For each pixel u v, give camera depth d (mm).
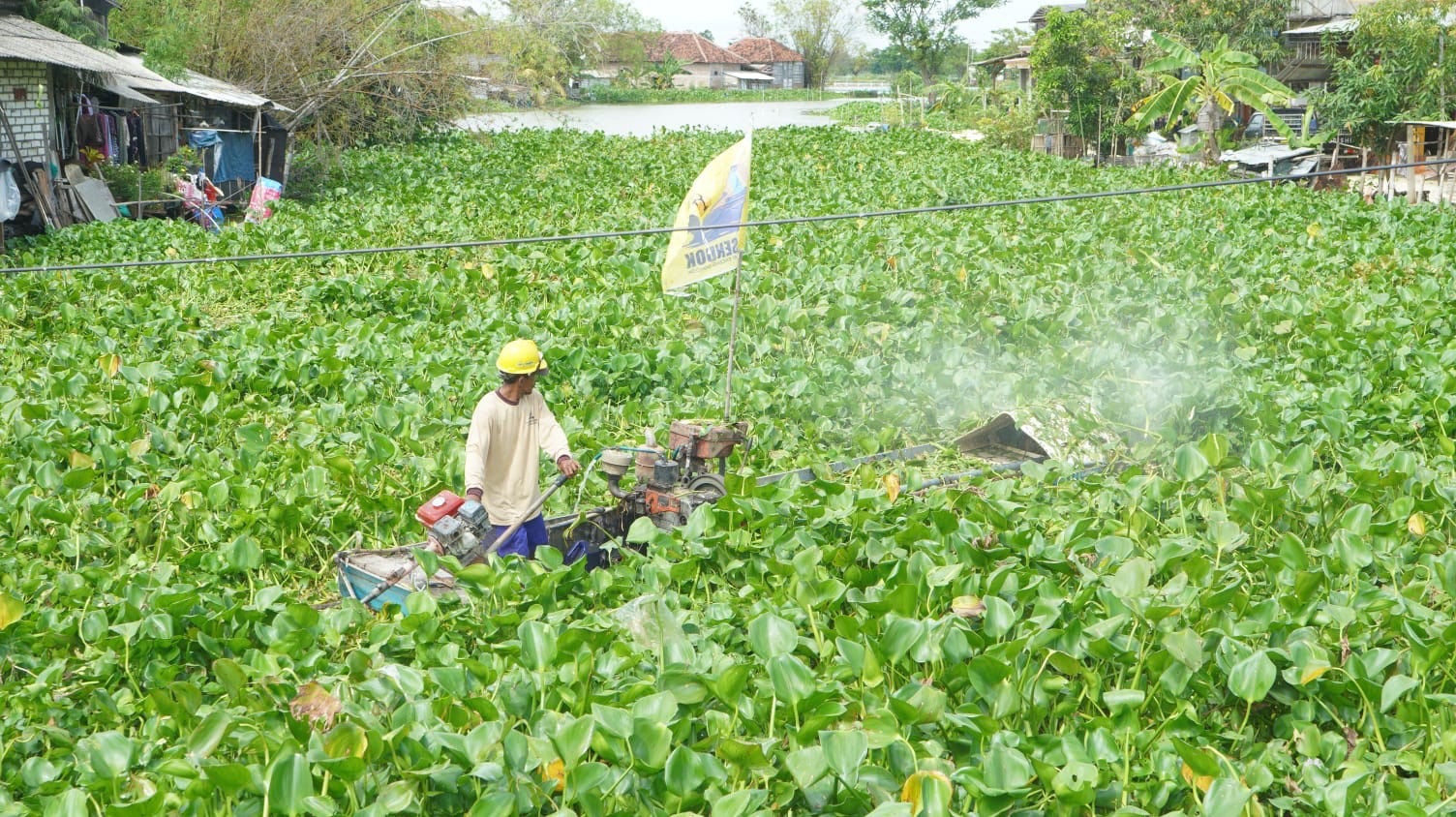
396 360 11344
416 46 31875
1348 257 16719
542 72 38812
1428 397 9898
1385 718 5176
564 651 5465
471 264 15828
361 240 18719
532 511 6770
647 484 7355
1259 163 29969
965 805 4660
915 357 12055
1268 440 8047
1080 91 34906
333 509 7891
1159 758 4883
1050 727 5422
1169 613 5562
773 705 5141
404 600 6461
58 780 4926
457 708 5027
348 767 4512
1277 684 5410
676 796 4602
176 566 6996
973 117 50375
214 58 30078
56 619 6227
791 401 10164
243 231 19406
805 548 6680
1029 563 6605
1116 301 13992
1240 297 13375
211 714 4895
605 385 10867
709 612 6141
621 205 23062
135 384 10500
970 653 5488
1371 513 7031
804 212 22359
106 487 8320
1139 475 7715
